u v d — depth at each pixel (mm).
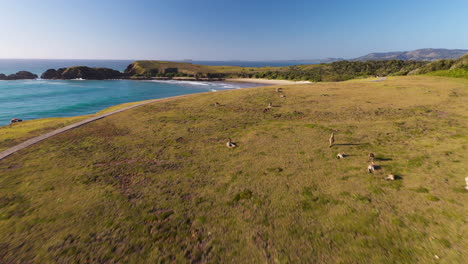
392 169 12352
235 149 16594
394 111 25922
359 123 22016
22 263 7066
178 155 15836
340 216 8719
